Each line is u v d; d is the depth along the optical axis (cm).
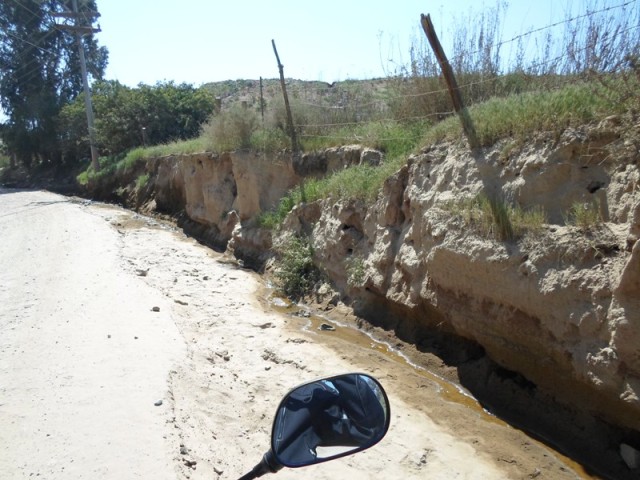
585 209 548
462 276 661
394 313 830
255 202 1378
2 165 5781
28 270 1127
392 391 632
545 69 777
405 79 1081
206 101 3086
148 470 409
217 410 542
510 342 609
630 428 493
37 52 4416
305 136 1327
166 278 1087
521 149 648
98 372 585
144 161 2516
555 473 482
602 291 493
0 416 493
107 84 3728
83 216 2028
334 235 1003
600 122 566
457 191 713
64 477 402
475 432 545
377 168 1005
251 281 1130
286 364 695
